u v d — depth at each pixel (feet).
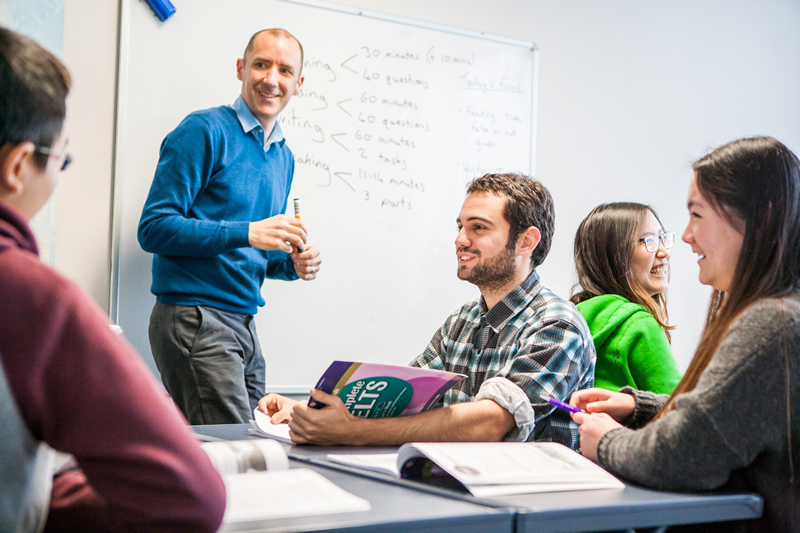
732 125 10.39
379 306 8.13
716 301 3.50
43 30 6.56
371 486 2.64
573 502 2.47
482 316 4.74
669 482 2.78
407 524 2.09
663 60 9.93
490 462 2.85
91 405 1.76
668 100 9.94
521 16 9.05
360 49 8.09
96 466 1.77
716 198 3.14
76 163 6.79
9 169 1.94
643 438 2.91
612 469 3.02
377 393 3.66
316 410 3.62
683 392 3.16
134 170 7.00
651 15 9.86
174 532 1.79
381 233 8.17
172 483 1.78
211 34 7.34
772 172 3.04
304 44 7.80
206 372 6.09
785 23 10.86
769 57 10.71
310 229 7.80
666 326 6.51
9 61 1.91
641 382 5.44
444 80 8.57
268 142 6.81
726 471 2.77
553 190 9.18
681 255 9.93
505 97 8.90
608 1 9.59
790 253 2.99
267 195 6.75
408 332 8.27
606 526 2.43
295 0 7.73
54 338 1.76
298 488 2.39
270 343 7.59
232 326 6.38
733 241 3.12
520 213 4.58
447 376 3.49
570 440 4.17
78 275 6.79
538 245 4.69
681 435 2.77
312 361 7.78
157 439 1.81
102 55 6.92
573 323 4.30
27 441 1.75
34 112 1.94
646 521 2.52
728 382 2.74
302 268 6.32
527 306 4.57
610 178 9.52
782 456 2.79
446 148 8.55
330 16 7.93
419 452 2.86
